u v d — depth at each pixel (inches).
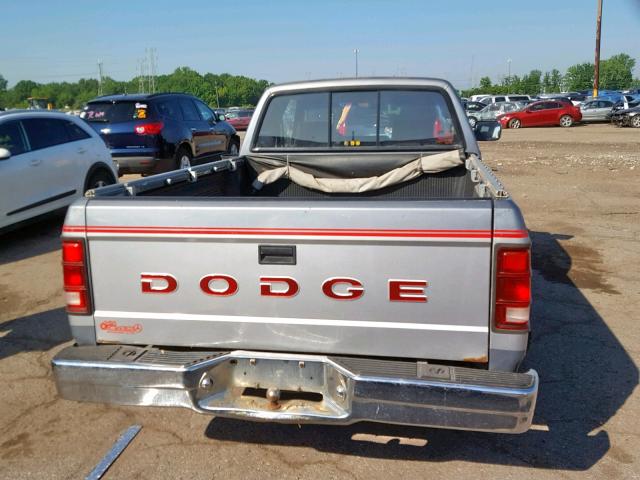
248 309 102.5
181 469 114.3
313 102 176.2
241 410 100.0
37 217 285.1
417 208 93.6
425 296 96.0
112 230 103.3
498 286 93.4
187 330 105.4
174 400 100.6
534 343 170.6
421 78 170.9
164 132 398.6
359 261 96.9
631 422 128.6
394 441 123.0
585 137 891.4
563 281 225.8
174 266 103.0
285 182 177.5
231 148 512.4
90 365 101.3
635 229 305.7
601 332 177.8
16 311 201.2
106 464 116.1
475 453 118.4
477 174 146.1
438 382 91.4
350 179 172.9
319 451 119.9
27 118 286.4
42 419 133.4
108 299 106.7
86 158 316.5
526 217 339.3
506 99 1695.4
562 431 125.6
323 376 101.1
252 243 99.5
